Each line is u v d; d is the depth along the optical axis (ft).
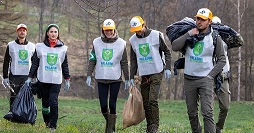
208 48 28.86
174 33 30.30
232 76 193.06
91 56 34.63
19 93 35.24
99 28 157.38
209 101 28.91
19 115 34.40
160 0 151.33
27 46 40.91
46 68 35.45
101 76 34.14
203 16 28.43
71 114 104.01
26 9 178.81
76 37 200.95
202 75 29.09
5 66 40.93
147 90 34.88
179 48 29.60
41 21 177.17
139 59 34.24
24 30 40.63
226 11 169.07
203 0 160.25
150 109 34.42
